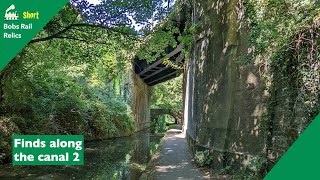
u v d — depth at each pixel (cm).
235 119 654
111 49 924
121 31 771
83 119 1462
